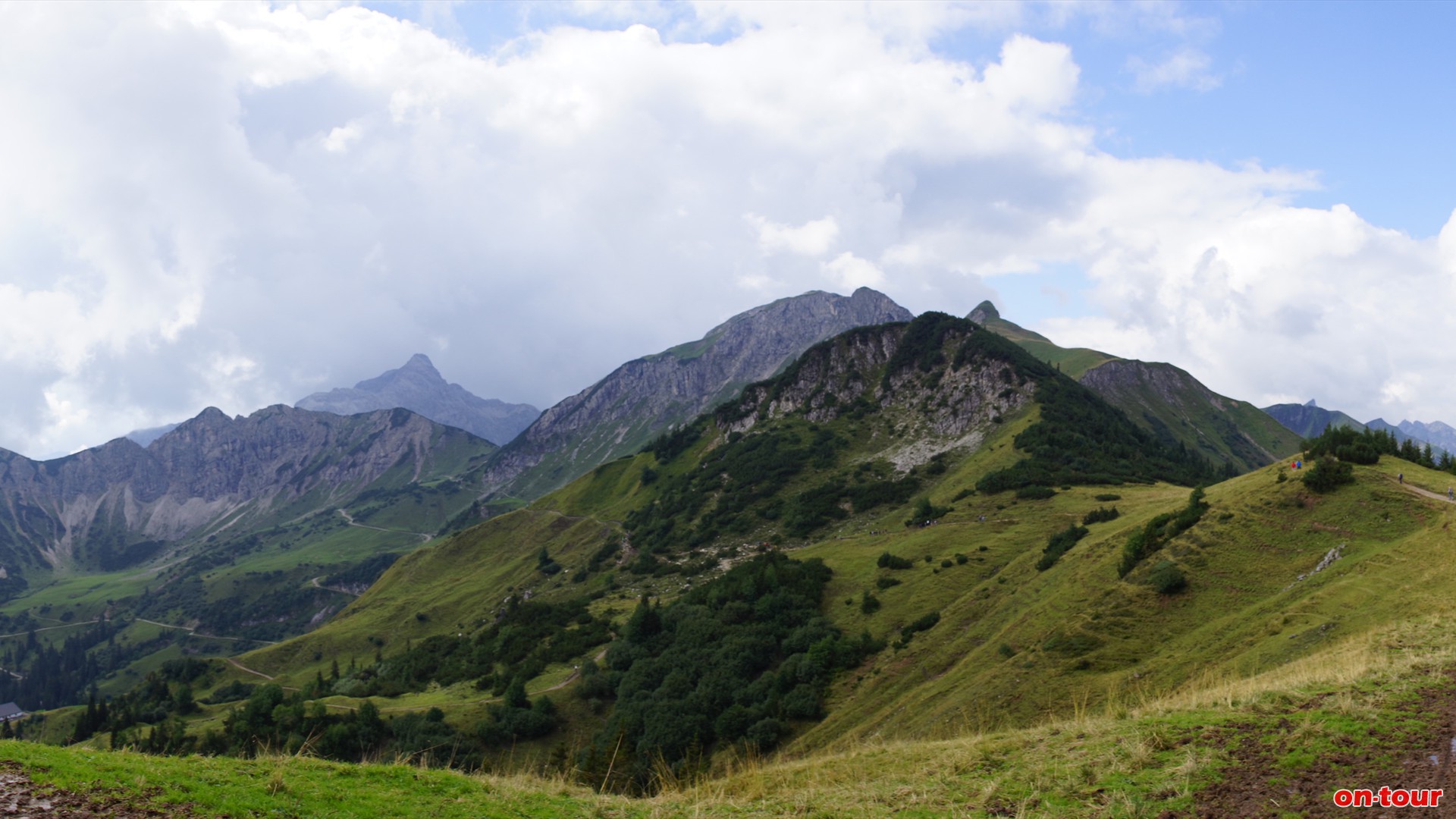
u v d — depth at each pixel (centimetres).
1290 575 5962
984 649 7350
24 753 1595
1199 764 1648
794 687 9194
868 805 1855
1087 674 5641
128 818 1356
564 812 1823
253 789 1606
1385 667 2177
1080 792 1669
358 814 1563
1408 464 7475
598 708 10288
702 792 2409
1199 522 7381
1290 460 8356
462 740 9169
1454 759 1459
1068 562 8625
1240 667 4300
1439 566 4316
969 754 2242
